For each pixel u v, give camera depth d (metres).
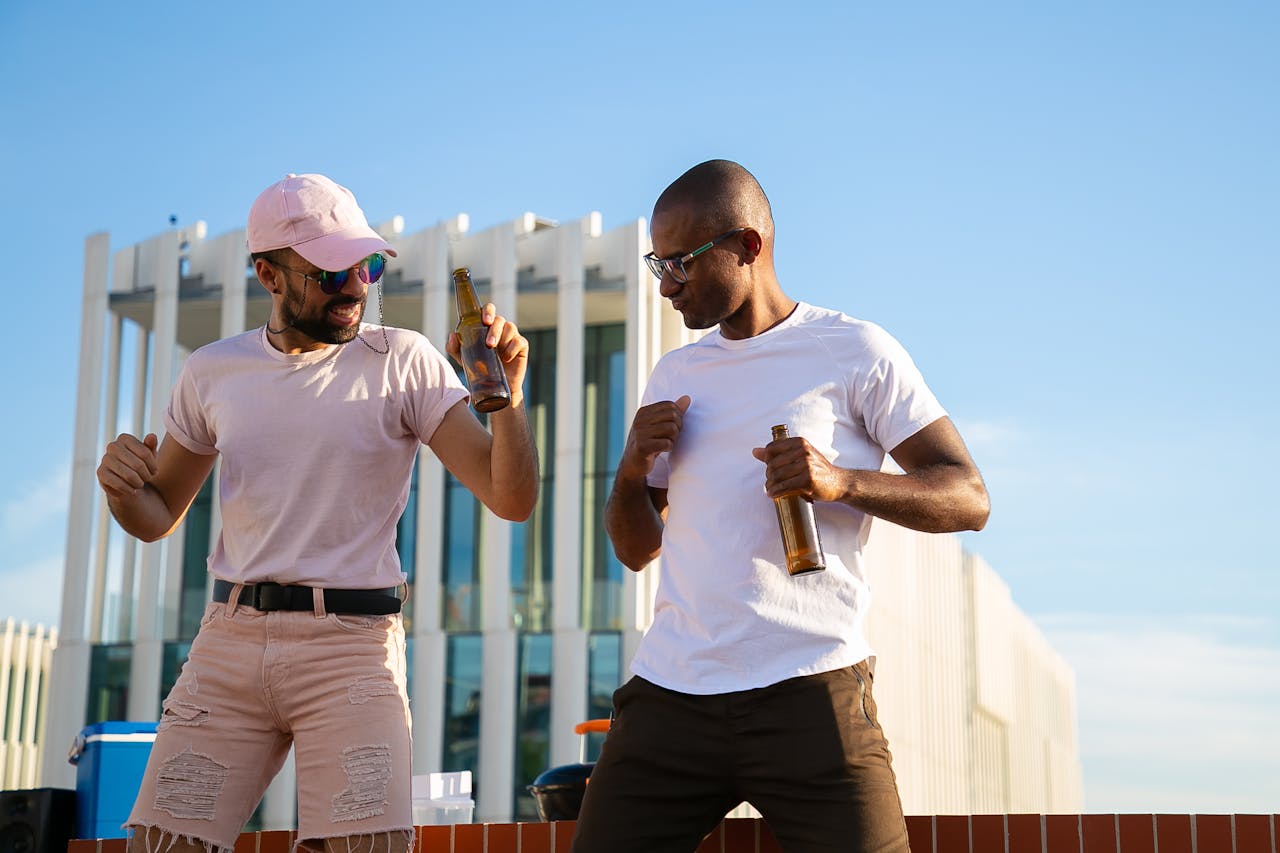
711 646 2.80
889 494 2.72
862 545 2.90
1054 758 68.19
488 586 20.67
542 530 21.16
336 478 3.04
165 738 3.01
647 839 2.81
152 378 22.19
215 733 3.00
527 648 20.50
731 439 2.92
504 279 21.69
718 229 2.94
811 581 2.81
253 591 3.02
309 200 3.03
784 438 2.70
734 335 3.03
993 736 50.06
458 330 3.03
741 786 2.78
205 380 3.14
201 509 21.44
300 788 2.98
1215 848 3.04
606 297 21.78
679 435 2.99
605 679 20.27
